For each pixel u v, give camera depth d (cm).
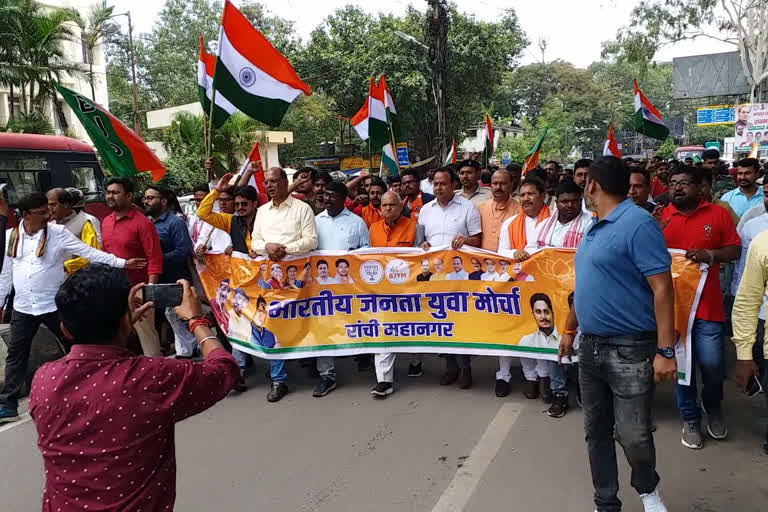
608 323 283
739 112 2138
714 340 385
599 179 287
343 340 508
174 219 604
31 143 1041
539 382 493
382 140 916
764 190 470
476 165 614
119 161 591
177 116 2736
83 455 174
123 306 187
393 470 374
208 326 209
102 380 178
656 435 412
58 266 496
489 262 474
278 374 511
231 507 341
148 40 4888
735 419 434
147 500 179
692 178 386
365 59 2852
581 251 296
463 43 2806
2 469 401
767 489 338
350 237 527
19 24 2047
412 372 555
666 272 272
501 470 369
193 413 190
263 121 588
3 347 575
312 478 369
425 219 540
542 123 5603
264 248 507
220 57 558
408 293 496
